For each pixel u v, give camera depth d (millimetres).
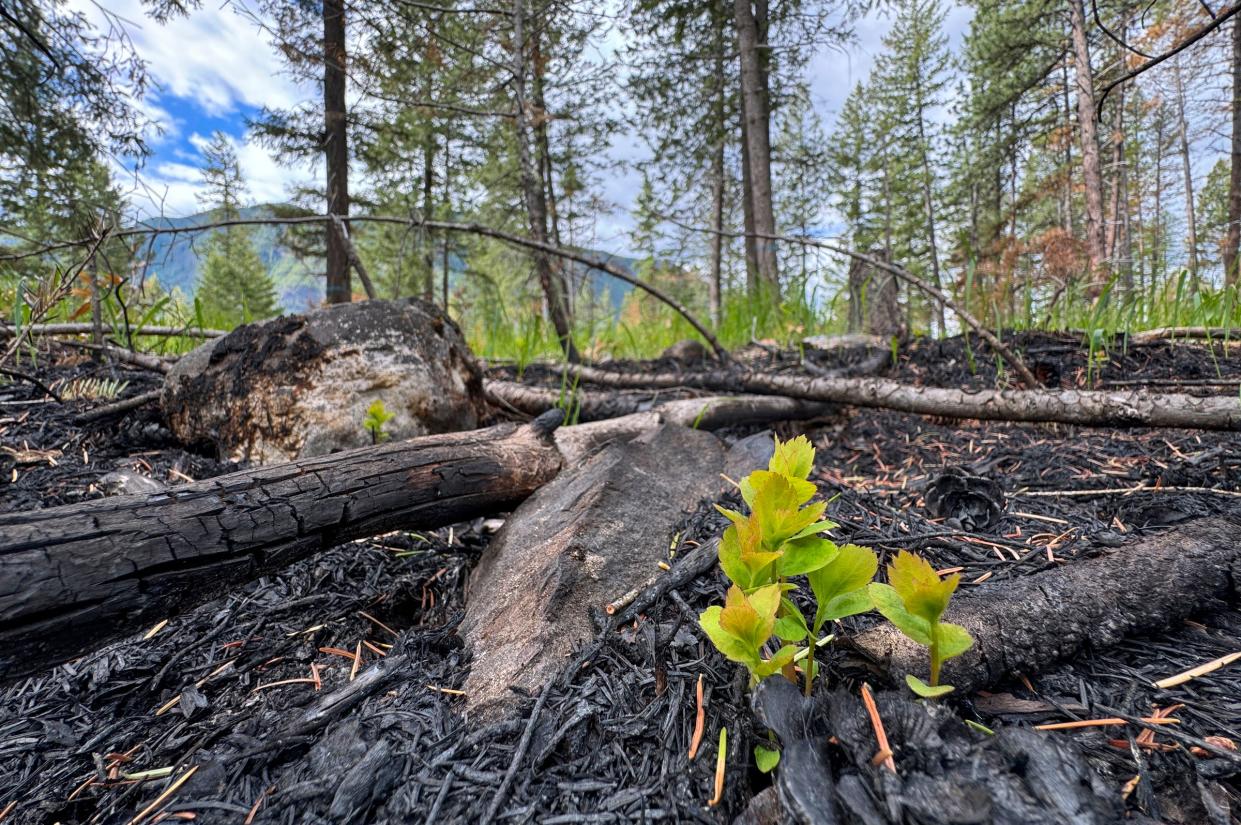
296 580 1922
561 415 2412
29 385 3414
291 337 3020
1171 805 898
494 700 1235
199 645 1611
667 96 13969
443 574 1966
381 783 1040
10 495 2270
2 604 910
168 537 1122
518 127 5047
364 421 2861
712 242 15391
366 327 3096
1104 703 1120
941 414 3275
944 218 23859
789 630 1084
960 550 1720
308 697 1376
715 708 1149
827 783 845
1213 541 1480
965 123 19578
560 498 1939
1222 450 2438
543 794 1011
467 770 1068
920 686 976
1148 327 5090
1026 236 13734
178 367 3168
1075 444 2842
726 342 6758
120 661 1554
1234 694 1126
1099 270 6645
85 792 1137
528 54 5234
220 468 2787
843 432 3803
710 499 2047
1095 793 779
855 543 1773
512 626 1451
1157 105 16062
